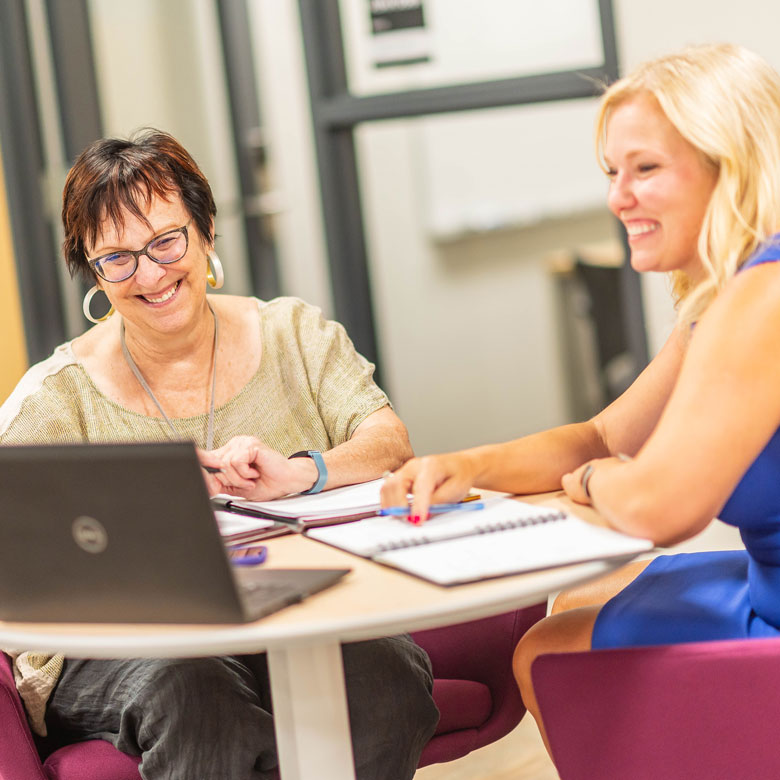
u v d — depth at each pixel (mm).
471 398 5898
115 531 1194
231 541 1527
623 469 1408
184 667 1623
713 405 1351
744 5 3299
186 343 1937
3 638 1278
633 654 1393
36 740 1768
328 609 1218
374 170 5629
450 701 1784
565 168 5965
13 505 1229
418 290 5758
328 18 3920
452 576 1251
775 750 1364
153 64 4191
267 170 4312
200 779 1573
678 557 1778
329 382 2068
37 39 3967
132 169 1805
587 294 5656
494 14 3744
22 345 4008
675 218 1479
